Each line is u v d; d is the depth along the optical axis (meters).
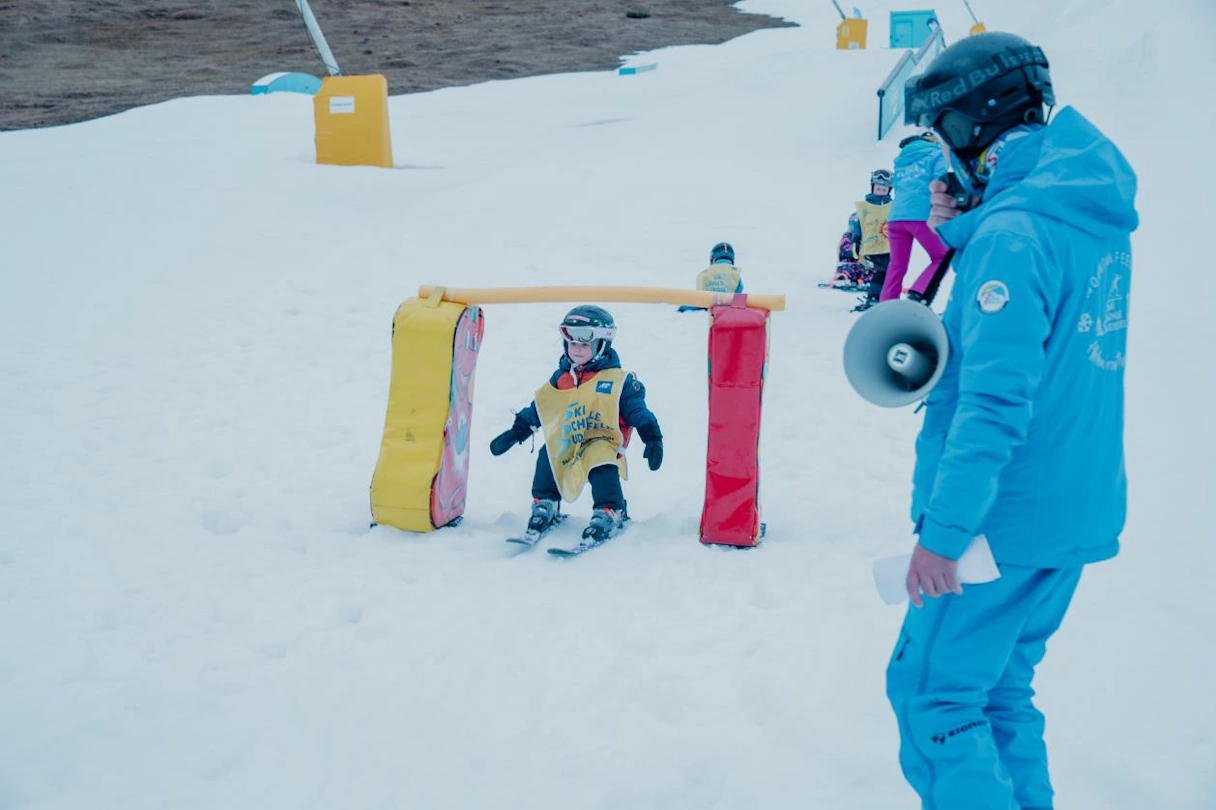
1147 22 19.05
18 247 10.29
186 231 11.36
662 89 24.58
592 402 4.54
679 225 12.91
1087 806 2.57
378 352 7.73
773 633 3.51
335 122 16.66
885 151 16.56
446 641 3.53
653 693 3.15
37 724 3.02
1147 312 7.29
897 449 5.56
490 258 10.93
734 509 4.29
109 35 34.44
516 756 2.86
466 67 30.33
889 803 2.61
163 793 2.73
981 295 1.89
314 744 2.94
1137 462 4.89
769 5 41.88
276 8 38.94
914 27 28.02
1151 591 3.68
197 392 6.77
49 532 4.54
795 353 7.54
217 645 3.54
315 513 4.86
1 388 6.65
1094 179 1.94
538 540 4.44
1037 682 3.13
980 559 1.92
